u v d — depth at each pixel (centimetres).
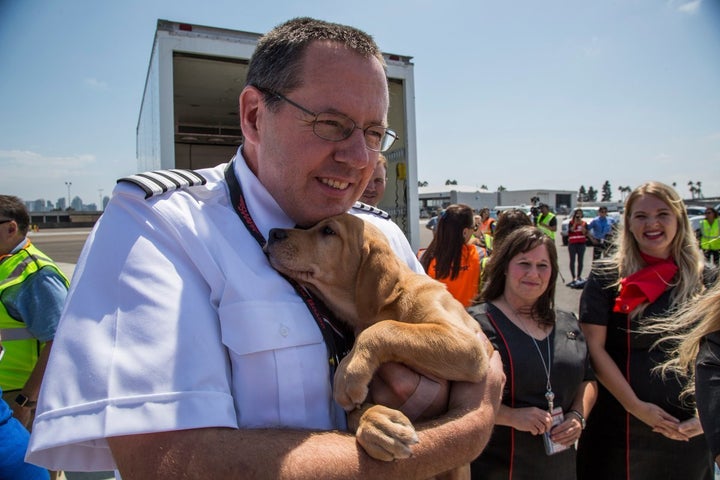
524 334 296
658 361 296
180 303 133
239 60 511
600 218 1323
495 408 175
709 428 172
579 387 303
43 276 348
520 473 279
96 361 121
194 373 126
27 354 354
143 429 116
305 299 166
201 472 115
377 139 183
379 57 181
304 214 189
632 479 302
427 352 173
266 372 141
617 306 310
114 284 132
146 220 143
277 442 124
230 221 167
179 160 897
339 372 162
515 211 426
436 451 142
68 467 131
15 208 355
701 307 197
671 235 305
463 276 439
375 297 202
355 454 131
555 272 306
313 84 164
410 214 568
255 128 180
